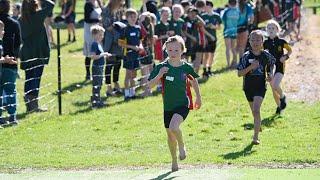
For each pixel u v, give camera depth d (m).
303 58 53.59
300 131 31.45
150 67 41.66
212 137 30.52
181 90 23.47
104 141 30.17
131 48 39.75
